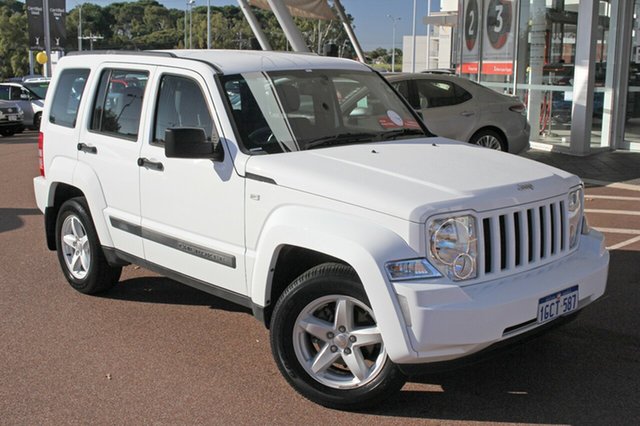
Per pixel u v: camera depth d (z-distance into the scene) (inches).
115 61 217.0
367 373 150.1
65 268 237.9
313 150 175.9
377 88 214.2
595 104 531.8
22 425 148.9
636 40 522.9
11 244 300.7
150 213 195.8
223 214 172.9
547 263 156.6
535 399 158.4
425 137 203.6
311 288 150.2
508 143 450.0
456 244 139.9
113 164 207.5
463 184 150.3
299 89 191.6
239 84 183.3
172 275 193.5
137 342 193.3
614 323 200.7
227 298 177.5
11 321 209.6
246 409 155.2
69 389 165.5
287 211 156.5
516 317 140.2
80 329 203.2
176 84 192.2
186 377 171.3
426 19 1031.6
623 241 286.0
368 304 143.6
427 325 133.8
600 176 432.8
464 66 658.8
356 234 141.3
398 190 145.7
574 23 522.0
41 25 1481.3
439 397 159.9
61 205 240.4
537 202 153.6
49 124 241.0
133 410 155.2
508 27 592.1
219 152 173.3
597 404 155.7
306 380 155.2
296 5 524.4
